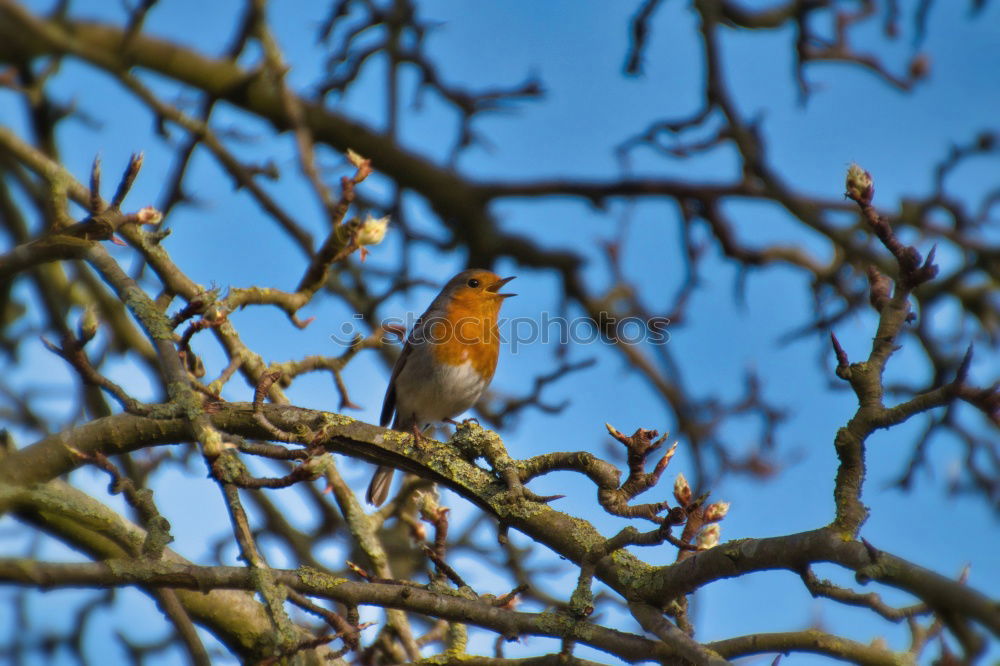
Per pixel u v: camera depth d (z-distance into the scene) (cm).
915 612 555
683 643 621
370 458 774
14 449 823
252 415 716
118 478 652
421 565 1165
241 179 1189
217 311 815
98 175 749
